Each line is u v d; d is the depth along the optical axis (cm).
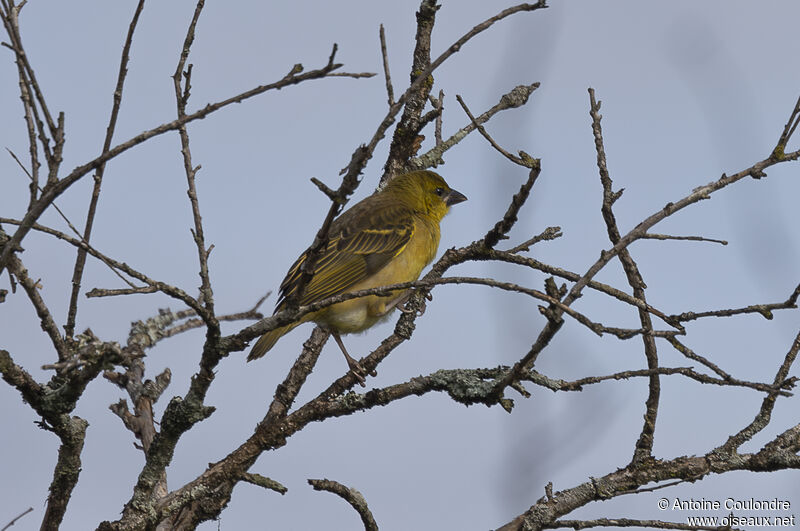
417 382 839
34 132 682
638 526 798
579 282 719
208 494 848
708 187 762
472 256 955
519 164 841
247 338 731
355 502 840
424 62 1232
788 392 702
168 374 1032
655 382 848
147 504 808
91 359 683
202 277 723
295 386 998
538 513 813
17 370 725
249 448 870
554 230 964
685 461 838
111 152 610
